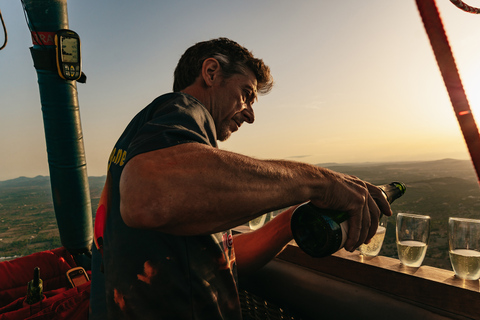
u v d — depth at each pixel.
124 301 0.59
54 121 1.82
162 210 0.47
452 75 0.20
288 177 0.55
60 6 1.77
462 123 0.20
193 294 0.60
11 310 1.07
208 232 0.52
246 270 0.98
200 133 0.58
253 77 0.88
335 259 0.95
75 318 0.92
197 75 0.86
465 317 0.70
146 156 0.50
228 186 0.49
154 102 0.66
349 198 0.61
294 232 0.75
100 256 0.70
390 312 0.78
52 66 1.77
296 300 0.98
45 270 1.29
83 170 1.88
